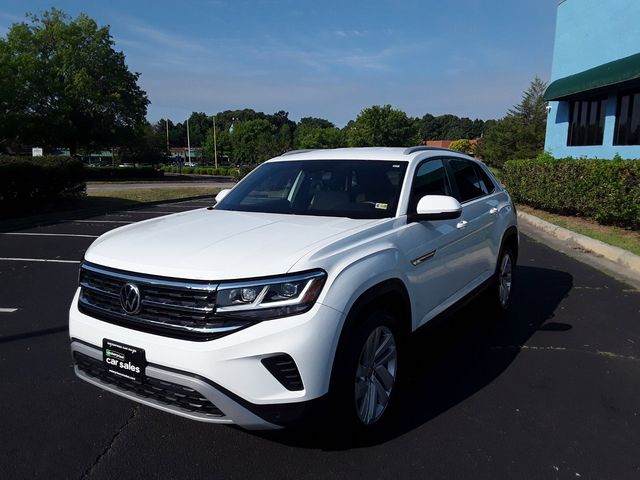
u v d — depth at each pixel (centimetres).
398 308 338
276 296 257
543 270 774
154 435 316
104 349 282
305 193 404
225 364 250
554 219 1294
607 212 1080
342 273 277
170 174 6588
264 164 480
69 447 303
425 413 343
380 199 374
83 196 1805
